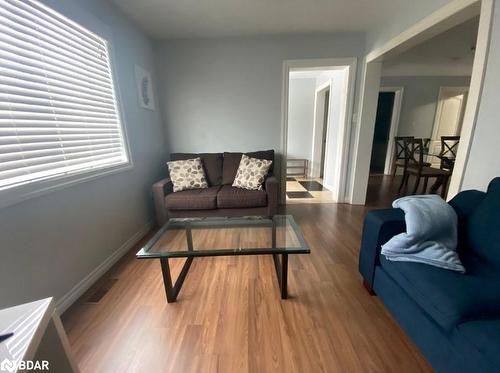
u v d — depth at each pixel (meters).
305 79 5.31
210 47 3.06
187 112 3.28
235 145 3.40
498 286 0.97
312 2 2.21
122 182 2.25
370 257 1.50
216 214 2.65
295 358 1.15
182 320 1.40
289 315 1.42
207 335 1.29
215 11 2.35
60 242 1.51
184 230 1.98
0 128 1.20
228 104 3.25
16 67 1.28
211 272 1.87
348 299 1.54
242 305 1.50
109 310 1.50
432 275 1.06
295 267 1.91
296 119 5.52
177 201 2.57
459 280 1.02
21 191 1.24
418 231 1.19
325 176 4.54
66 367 0.82
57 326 0.78
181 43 3.05
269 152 3.10
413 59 4.24
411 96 5.30
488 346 0.75
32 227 1.32
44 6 1.42
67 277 1.55
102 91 2.04
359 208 3.31
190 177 2.81
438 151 5.59
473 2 1.44
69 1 1.61
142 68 2.73
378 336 1.27
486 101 1.37
